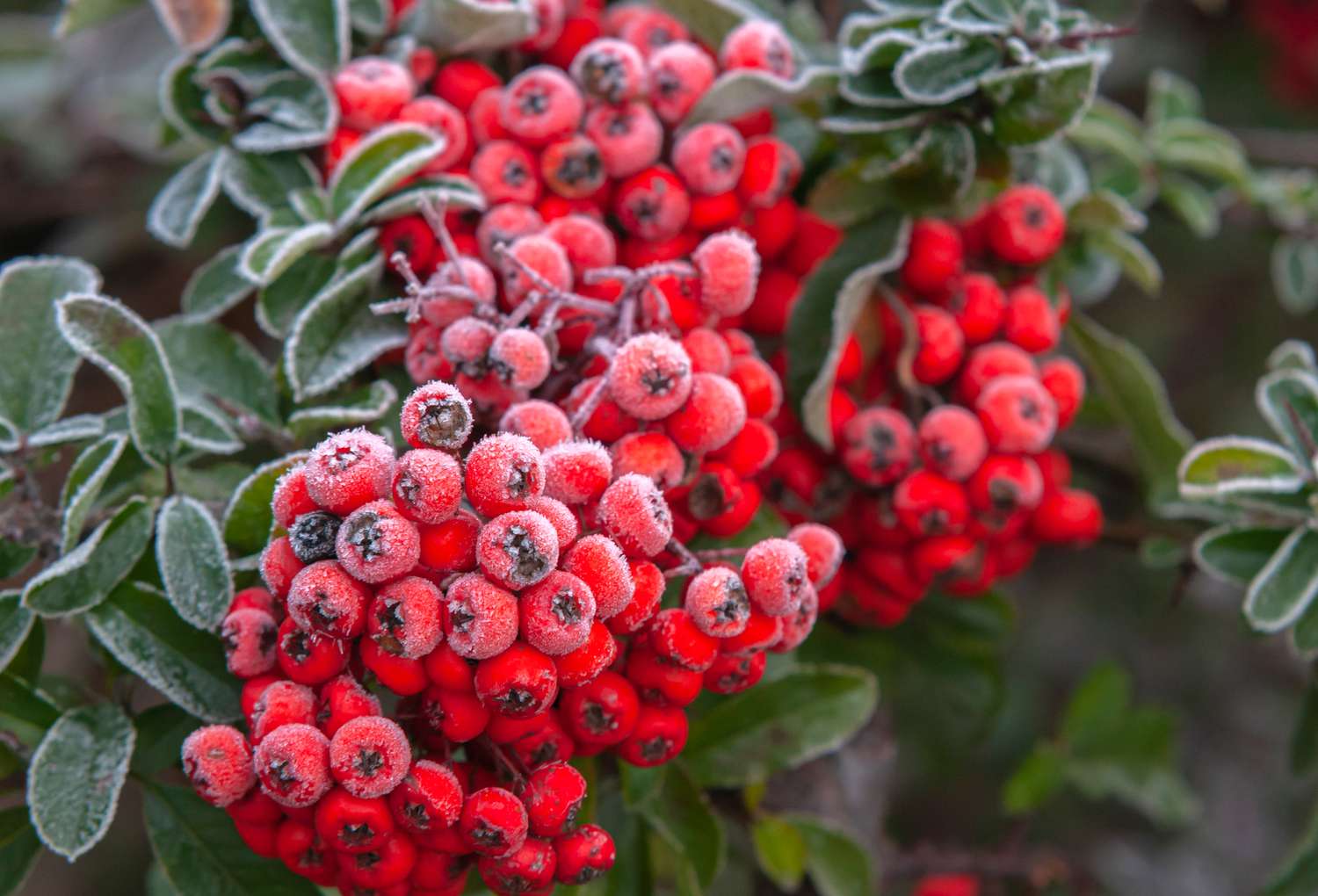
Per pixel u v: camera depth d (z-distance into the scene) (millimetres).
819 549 281
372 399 293
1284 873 325
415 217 298
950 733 353
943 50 301
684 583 296
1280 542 316
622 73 296
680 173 299
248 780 268
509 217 296
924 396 311
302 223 301
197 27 311
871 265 305
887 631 345
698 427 276
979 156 308
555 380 286
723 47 309
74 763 281
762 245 310
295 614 262
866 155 310
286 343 292
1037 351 314
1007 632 343
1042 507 317
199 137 312
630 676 275
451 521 263
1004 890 389
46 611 282
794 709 308
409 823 265
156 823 287
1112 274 346
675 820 303
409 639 260
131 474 294
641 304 285
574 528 264
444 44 308
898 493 306
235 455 330
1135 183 359
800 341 307
